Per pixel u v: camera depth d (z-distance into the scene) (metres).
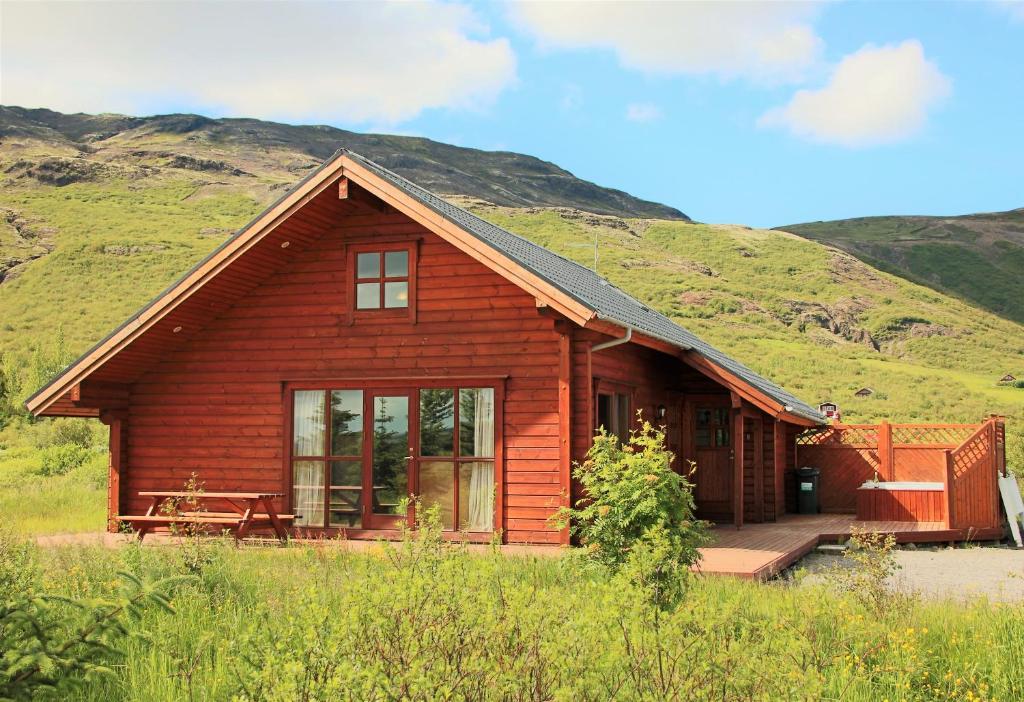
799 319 97.94
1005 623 8.27
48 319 90.69
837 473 23.92
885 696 6.82
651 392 19.16
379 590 5.40
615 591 5.85
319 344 16.27
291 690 4.72
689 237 141.88
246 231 15.34
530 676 4.82
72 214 140.50
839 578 9.58
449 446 15.40
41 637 5.44
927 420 53.19
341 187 14.92
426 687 4.49
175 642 7.54
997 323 113.25
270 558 11.93
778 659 5.98
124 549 10.58
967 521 18.03
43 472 30.20
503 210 157.62
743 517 20.33
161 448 17.02
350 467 15.98
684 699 4.96
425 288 15.75
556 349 14.95
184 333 16.84
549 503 14.67
